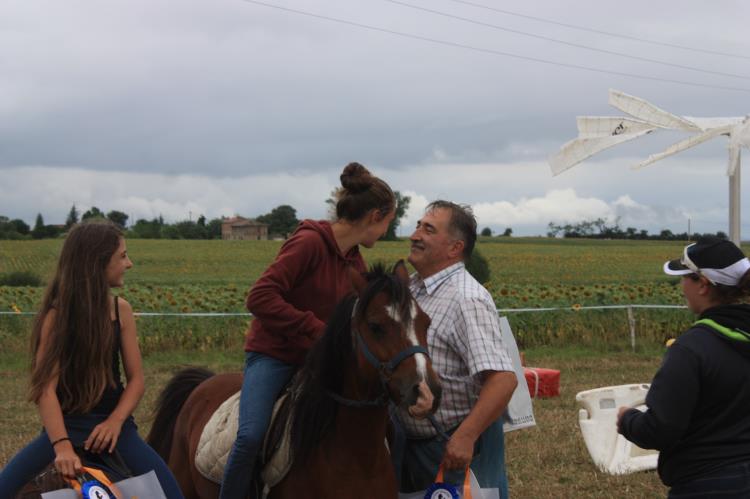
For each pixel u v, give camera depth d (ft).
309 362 13.16
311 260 14.14
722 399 11.30
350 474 12.90
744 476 11.16
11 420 33.30
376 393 12.46
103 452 13.06
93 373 12.75
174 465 16.61
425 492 13.55
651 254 166.50
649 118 32.63
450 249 13.73
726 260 11.49
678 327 57.36
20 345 53.93
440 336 13.39
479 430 12.46
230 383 16.72
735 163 32.63
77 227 13.07
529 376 37.17
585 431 26.30
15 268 140.56
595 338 57.11
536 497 23.24
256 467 14.03
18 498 12.82
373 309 12.09
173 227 275.59
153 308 60.03
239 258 157.07
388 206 14.47
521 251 174.19
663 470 12.04
